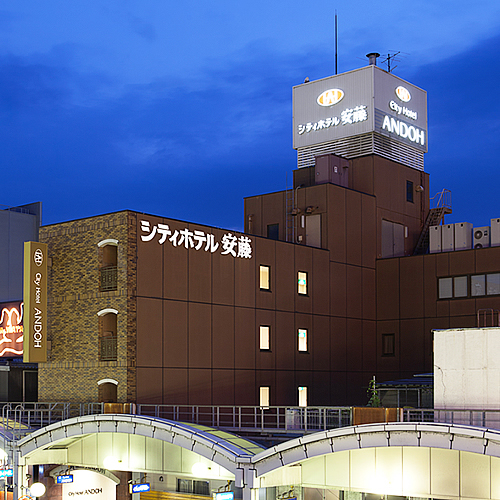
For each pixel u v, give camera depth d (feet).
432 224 156.35
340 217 137.49
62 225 111.65
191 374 106.32
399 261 140.56
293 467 76.84
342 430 68.28
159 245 104.94
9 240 173.58
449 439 62.95
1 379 128.98
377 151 150.41
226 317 112.78
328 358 130.41
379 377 140.05
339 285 135.13
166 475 98.63
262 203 148.87
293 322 124.47
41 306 107.34
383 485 72.33
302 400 124.16
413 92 162.61
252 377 115.55
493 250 128.67
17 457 97.30
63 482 99.19
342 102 153.89
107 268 104.32
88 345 105.19
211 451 77.46
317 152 157.48
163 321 103.91
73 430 91.50
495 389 67.15
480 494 67.15
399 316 139.23
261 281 120.16
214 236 112.68
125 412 92.43
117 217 102.94
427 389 98.89
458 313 131.54
